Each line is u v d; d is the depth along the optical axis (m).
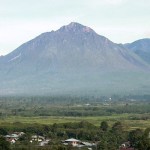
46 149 199.62
